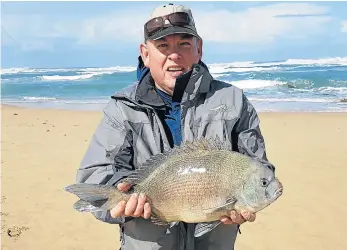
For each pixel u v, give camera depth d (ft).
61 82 143.74
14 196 28.71
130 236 10.64
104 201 9.61
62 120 61.46
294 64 194.90
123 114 10.63
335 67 169.89
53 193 29.22
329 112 65.57
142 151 10.48
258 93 99.60
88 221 25.09
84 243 22.57
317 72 140.05
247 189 9.62
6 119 63.26
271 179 9.62
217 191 9.73
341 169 33.65
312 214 25.34
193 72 10.48
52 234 23.43
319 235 22.91
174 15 10.50
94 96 104.78
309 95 92.73
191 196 9.82
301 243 22.16
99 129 10.78
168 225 10.48
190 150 10.10
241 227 24.06
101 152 10.48
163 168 10.04
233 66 192.65
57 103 90.43
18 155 39.32
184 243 10.57
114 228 24.29
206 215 9.83
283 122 57.21
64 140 46.01
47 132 51.21
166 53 10.62
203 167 9.86
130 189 9.91
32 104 89.86
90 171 10.39
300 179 31.50
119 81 141.38
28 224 24.57
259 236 22.99
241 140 10.77
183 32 10.42
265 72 145.48
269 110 71.87
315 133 48.75
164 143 10.59
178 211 9.93
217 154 9.95
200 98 10.82
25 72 219.82
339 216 24.95
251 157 10.16
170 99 10.99
